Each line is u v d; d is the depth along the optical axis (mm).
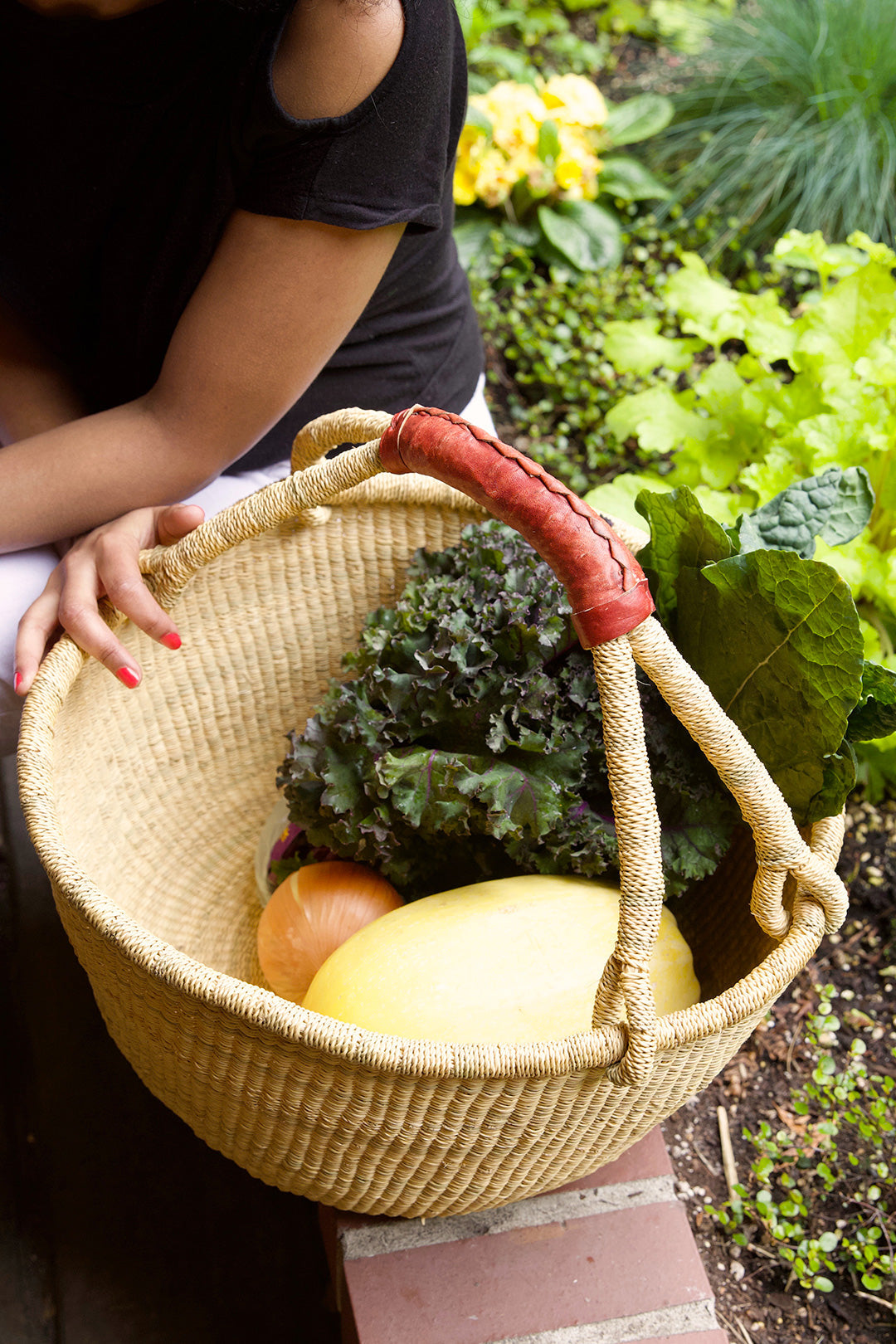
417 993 942
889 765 1575
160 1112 1304
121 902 1159
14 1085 1353
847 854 1553
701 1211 1254
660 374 2146
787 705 981
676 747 1052
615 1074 793
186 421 1105
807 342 1693
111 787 1153
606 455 2027
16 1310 1191
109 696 1114
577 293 2271
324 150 944
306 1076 811
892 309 1696
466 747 1082
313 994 997
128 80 985
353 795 1072
